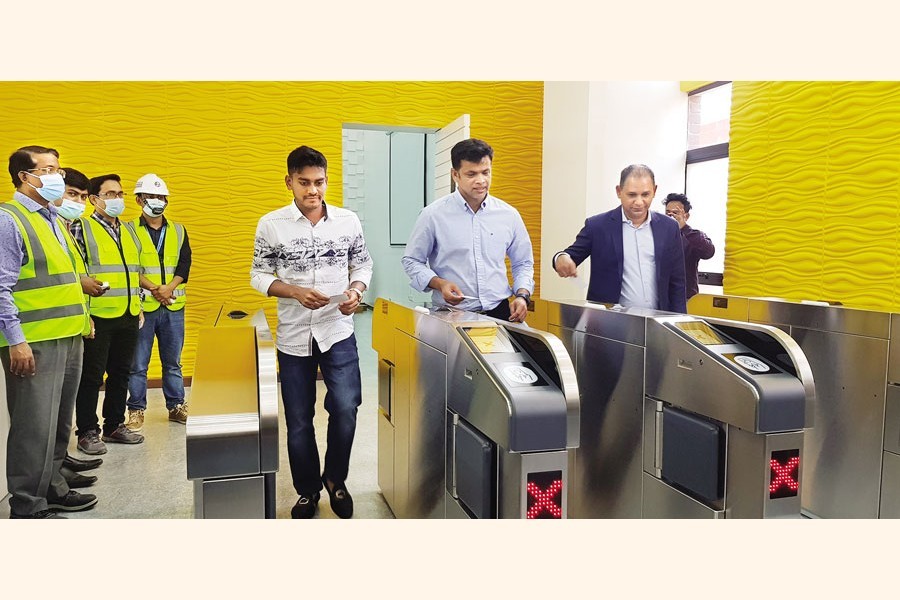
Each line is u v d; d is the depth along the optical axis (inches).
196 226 231.3
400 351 110.2
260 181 235.8
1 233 97.5
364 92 242.5
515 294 112.0
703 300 145.6
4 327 97.7
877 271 138.6
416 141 435.8
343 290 111.8
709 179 210.8
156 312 177.5
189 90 227.8
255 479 66.2
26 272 102.8
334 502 112.3
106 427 161.2
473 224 116.6
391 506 117.6
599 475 110.7
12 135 215.9
